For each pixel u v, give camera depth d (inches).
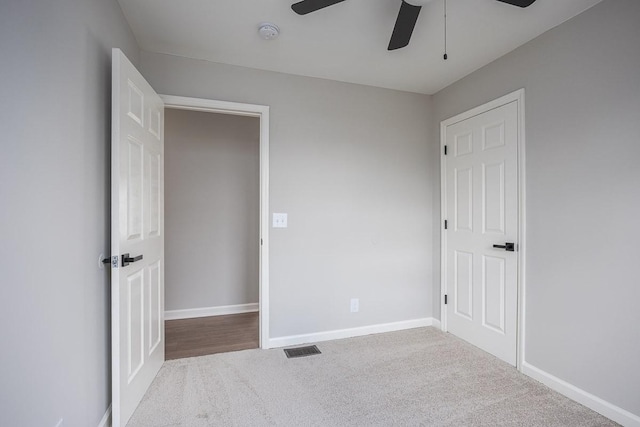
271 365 91.0
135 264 69.4
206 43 88.6
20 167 38.0
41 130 42.3
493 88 97.4
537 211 83.1
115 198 60.1
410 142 122.6
